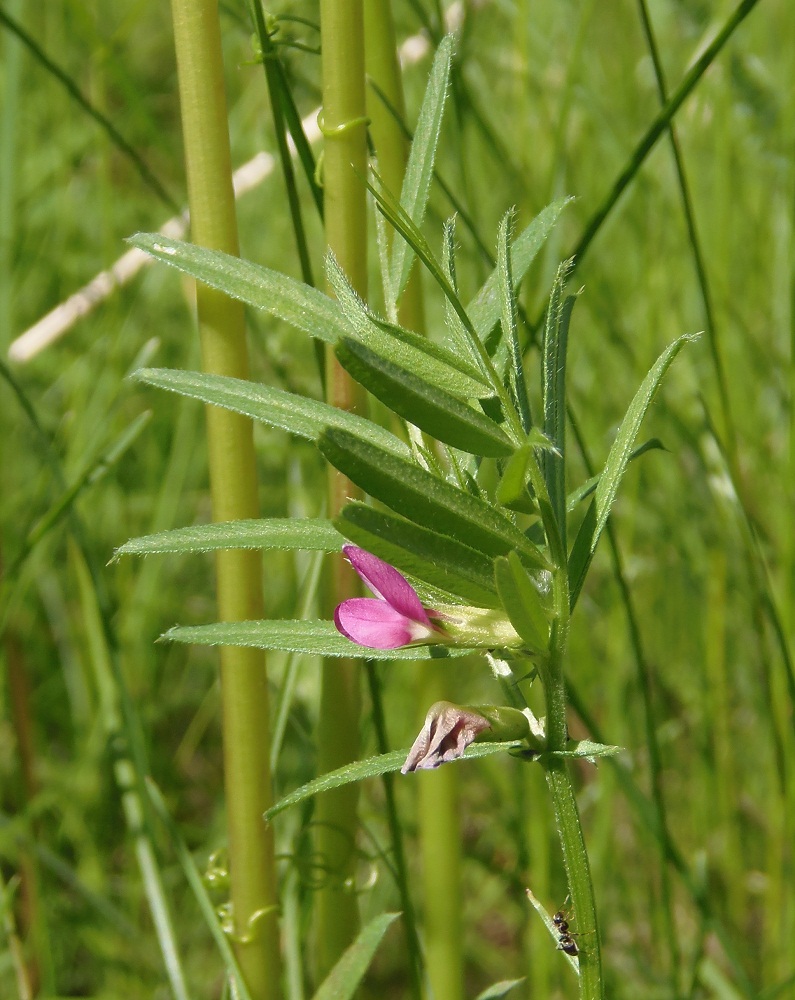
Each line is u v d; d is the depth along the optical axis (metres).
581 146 0.46
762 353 0.41
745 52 0.45
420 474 0.22
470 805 0.45
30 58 0.48
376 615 0.22
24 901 0.34
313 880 0.29
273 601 0.46
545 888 0.34
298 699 0.38
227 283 0.24
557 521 0.23
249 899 0.28
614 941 0.39
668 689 0.45
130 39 0.61
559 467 0.23
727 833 0.39
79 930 0.38
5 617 0.33
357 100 0.26
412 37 0.42
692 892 0.32
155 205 0.55
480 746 0.23
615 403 0.46
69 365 0.51
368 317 0.22
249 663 0.27
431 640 0.22
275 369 0.34
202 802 0.48
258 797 0.27
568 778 0.23
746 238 0.47
